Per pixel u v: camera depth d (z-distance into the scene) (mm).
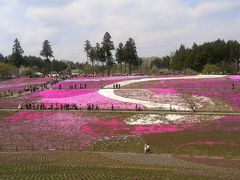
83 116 73188
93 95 93625
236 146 52062
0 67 183000
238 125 60969
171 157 46156
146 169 33094
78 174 30031
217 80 107438
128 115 71562
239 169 35594
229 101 81000
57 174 30000
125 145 56594
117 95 92312
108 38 170875
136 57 174250
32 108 83312
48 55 194500
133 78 123500
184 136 57625
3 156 44062
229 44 198375
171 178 28969
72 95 95562
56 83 121062
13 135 63531
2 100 94250
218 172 32500
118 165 35781
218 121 64062
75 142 58812
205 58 180250
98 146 56656
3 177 28562
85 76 144875
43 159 40719
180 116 68938
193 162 41250
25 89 108375
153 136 58844
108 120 69562
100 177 28969
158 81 111500
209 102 81312
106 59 173500
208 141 54688
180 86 100562
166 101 84000
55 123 69812
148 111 75062
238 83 100250
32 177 28609
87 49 189375
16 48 193000
